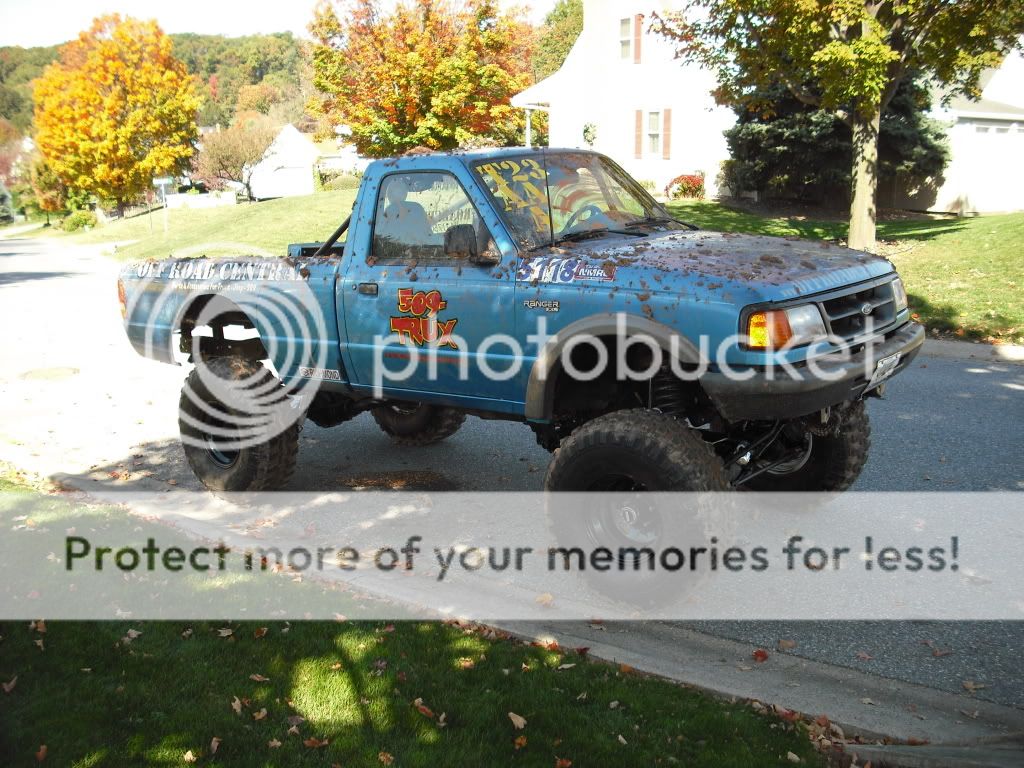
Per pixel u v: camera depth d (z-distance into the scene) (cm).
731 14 1486
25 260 3209
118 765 315
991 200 2433
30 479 670
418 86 2616
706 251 458
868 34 1379
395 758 313
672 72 2661
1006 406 801
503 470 684
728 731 327
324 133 3228
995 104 2728
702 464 407
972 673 380
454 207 496
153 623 418
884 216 2412
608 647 400
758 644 411
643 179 2814
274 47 13588
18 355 1202
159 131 5416
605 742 318
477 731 328
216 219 3588
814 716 340
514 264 466
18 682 370
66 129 5334
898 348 452
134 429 823
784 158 2328
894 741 324
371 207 531
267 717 341
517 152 518
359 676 368
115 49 5206
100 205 6475
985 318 1139
